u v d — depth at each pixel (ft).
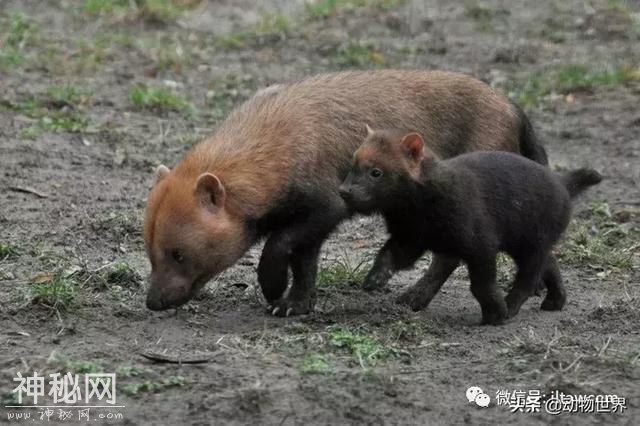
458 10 113.60
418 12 113.39
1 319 49.93
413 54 103.76
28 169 72.95
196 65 100.17
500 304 50.03
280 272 50.47
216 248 48.16
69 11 113.50
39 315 50.52
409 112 54.54
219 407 41.04
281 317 51.37
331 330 48.19
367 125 50.37
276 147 49.93
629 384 44.04
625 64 99.76
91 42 102.53
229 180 48.70
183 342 47.65
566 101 92.99
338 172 51.75
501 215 49.57
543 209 50.75
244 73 98.27
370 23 111.04
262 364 44.86
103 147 78.28
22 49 98.48
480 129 56.29
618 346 47.73
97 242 61.98
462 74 57.41
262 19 111.75
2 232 62.75
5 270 56.75
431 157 48.16
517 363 45.32
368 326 49.03
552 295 53.31
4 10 112.06
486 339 48.49
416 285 53.01
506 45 105.09
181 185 48.16
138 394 42.24
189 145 79.87
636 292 56.70
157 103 87.51
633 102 92.27
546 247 51.37
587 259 61.05
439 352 46.96
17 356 45.39
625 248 63.31
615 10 113.29
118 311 51.13
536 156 58.70
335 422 40.42
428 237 49.08
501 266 59.00
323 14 112.88
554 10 113.70
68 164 74.54
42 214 65.87
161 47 103.09
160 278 47.83
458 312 52.90
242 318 51.26
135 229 63.52
